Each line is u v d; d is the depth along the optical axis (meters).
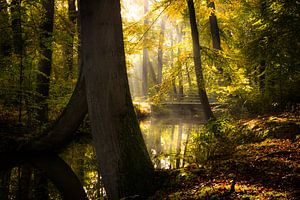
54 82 15.75
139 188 6.20
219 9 20.92
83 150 12.97
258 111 15.69
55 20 16.23
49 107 14.95
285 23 12.27
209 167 7.70
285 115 12.12
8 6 12.45
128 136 6.35
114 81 6.31
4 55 13.27
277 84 14.84
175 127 21.59
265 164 7.00
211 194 5.54
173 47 15.58
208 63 15.63
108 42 6.28
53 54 17.62
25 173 9.99
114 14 6.40
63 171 10.21
